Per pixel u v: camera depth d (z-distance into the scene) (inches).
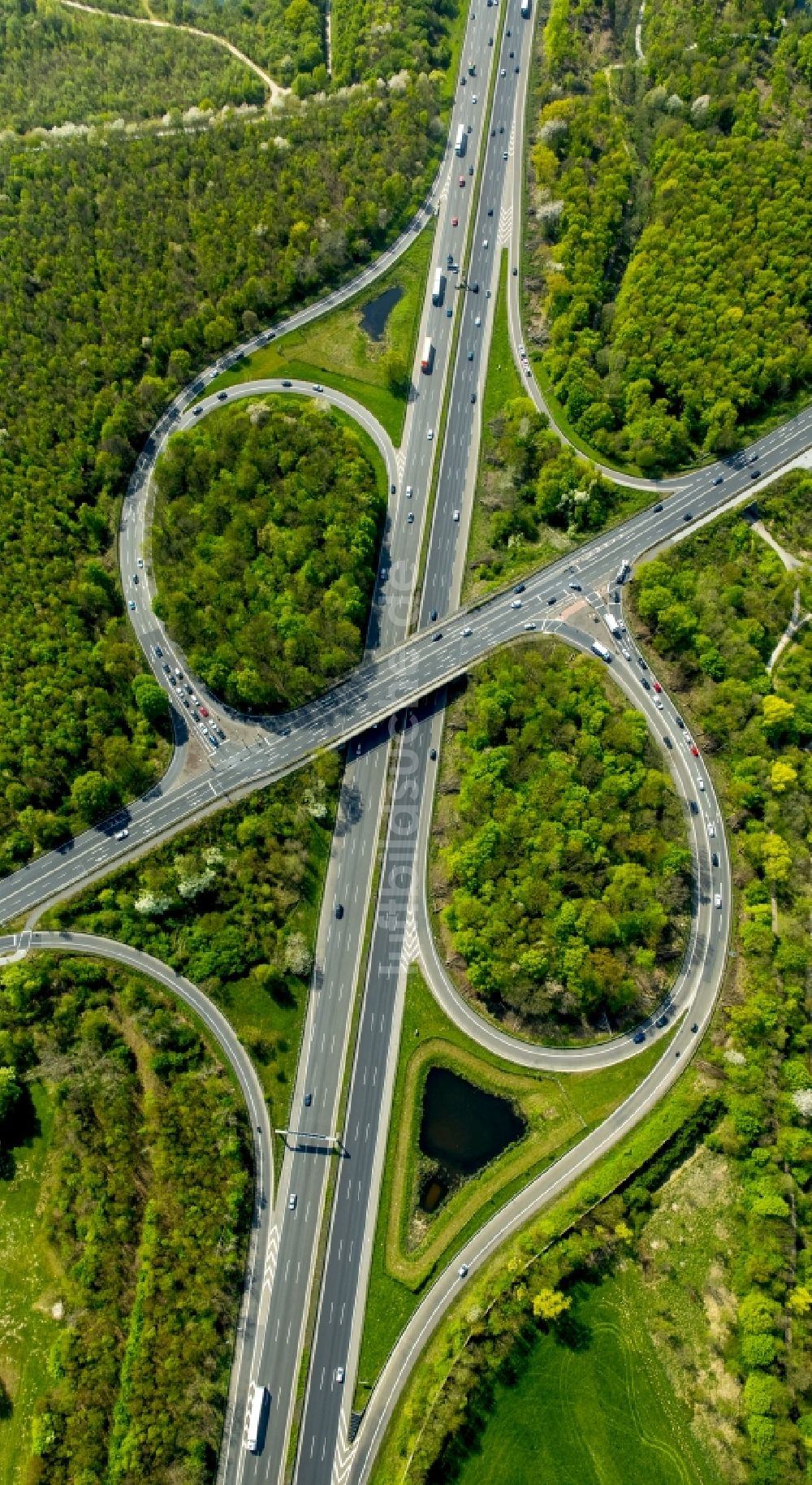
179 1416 5216.5
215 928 6348.4
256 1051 6161.4
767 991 6053.2
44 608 7194.9
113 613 7342.5
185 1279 5531.5
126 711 6939.0
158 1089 6063.0
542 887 6067.9
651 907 6122.1
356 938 6432.1
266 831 6574.8
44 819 6550.2
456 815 6594.5
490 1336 5433.1
